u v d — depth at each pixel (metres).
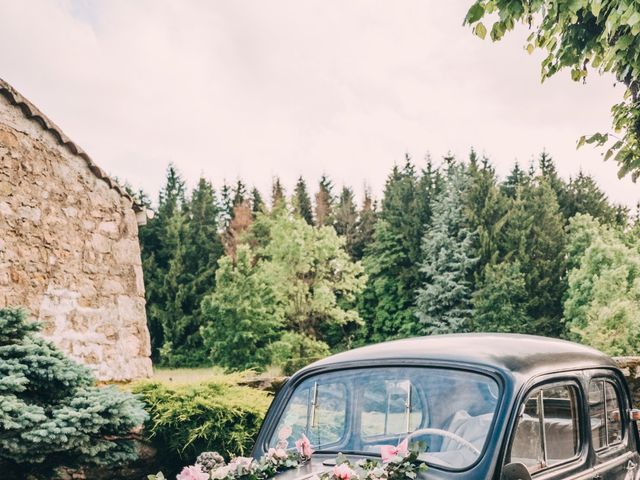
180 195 58.22
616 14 4.30
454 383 2.89
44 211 9.01
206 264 50.00
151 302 48.50
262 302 38.38
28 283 8.60
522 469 2.51
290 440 3.27
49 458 5.44
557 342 3.63
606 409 3.57
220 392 6.38
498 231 48.25
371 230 60.66
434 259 46.75
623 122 5.85
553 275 46.84
